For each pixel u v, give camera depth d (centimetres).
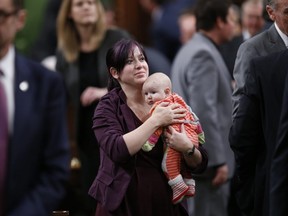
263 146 1081
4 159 888
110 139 1026
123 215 1036
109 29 1495
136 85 1050
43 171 910
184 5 2250
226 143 1369
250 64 1078
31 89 906
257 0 1501
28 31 2166
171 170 1033
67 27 1486
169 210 1043
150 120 1016
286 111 1001
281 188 1002
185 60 1387
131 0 2391
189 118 1038
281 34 1134
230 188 1382
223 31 1391
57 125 915
